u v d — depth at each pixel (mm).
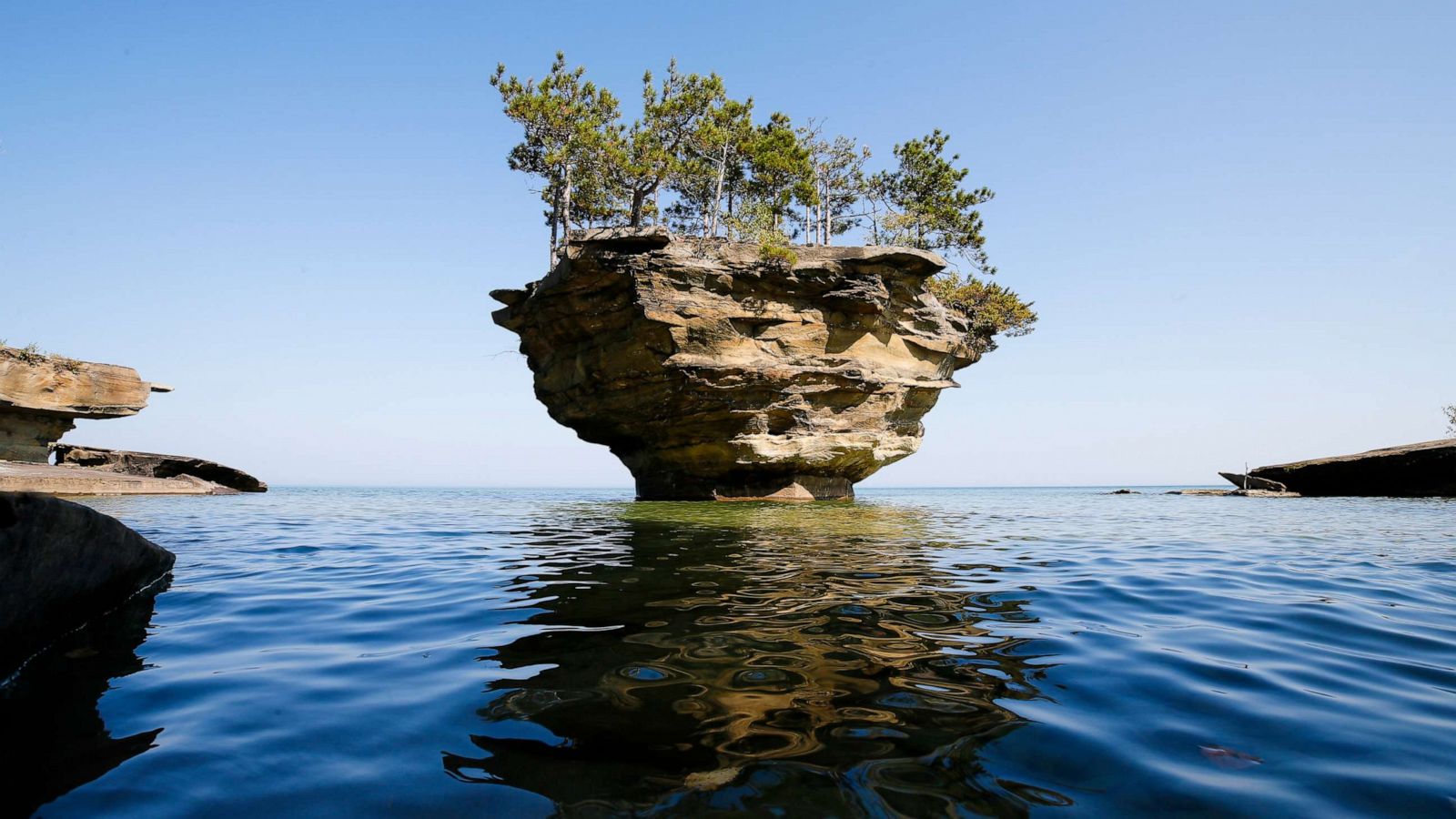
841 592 6449
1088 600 6109
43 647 4430
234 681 3779
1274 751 2791
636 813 2301
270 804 2396
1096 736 2947
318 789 2508
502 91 25453
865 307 26656
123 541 5758
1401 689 3598
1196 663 4074
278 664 4098
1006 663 4066
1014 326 33281
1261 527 15359
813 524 14984
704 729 3041
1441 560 9117
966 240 34031
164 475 40375
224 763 2730
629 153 26062
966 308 32344
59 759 2762
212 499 31797
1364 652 4340
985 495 54812
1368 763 2660
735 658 4180
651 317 23297
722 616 5398
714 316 24422
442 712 3285
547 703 3389
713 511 20312
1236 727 3055
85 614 5145
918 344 28828
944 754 2766
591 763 2701
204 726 3117
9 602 3953
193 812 2350
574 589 6691
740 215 31031
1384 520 17859
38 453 35594
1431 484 34562
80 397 35969
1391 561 9055
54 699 3480
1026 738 2934
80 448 38312
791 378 25734
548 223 29891
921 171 34500
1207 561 8984
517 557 9234
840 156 34719
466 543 11086
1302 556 9547
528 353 29875
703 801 2381
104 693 3568
